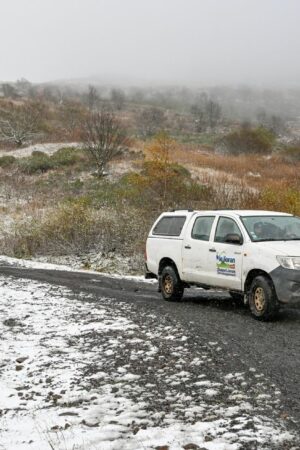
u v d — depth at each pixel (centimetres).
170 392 550
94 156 3053
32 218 2203
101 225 1980
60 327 852
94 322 874
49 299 1104
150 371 621
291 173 3388
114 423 480
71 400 545
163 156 2439
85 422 487
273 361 633
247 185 2689
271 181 2831
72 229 1992
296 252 846
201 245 1011
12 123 4622
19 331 838
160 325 840
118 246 1881
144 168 2850
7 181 3027
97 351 711
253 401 511
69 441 446
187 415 488
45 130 4888
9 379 623
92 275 1547
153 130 8169
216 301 1089
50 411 522
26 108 5534
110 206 2233
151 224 1931
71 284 1334
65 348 734
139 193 2262
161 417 488
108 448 429
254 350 682
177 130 9300
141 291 1257
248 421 465
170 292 1089
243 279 904
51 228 2028
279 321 859
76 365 657
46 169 3309
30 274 1516
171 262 1110
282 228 955
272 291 845
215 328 811
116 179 2923
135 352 697
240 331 788
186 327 821
